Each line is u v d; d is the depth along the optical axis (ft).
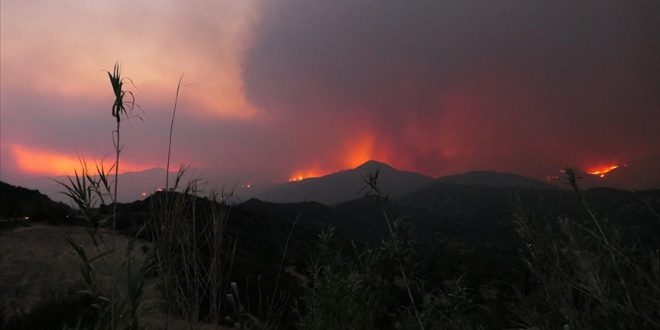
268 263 64.75
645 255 7.91
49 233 109.09
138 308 7.22
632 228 8.29
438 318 10.10
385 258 11.08
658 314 7.79
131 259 6.93
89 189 6.98
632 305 7.90
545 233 9.87
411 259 10.89
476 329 9.98
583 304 9.47
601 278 8.44
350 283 11.37
